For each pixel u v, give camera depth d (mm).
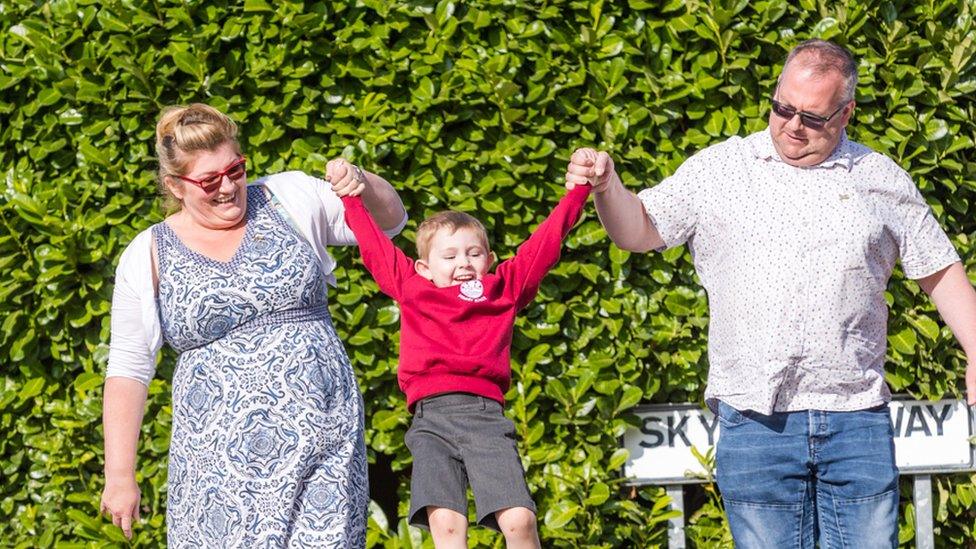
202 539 6238
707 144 8766
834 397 6613
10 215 8617
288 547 6148
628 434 9031
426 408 6594
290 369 6254
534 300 8734
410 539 8742
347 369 6500
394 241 8680
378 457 10039
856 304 6570
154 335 6520
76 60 8594
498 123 8656
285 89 8523
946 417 9008
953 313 6828
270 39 8609
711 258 6863
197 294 6270
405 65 8586
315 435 6215
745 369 6664
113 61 8461
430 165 8688
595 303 8789
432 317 6551
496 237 8797
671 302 8750
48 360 8820
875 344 6707
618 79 8609
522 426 8727
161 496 8727
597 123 8727
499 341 6578
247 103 8586
